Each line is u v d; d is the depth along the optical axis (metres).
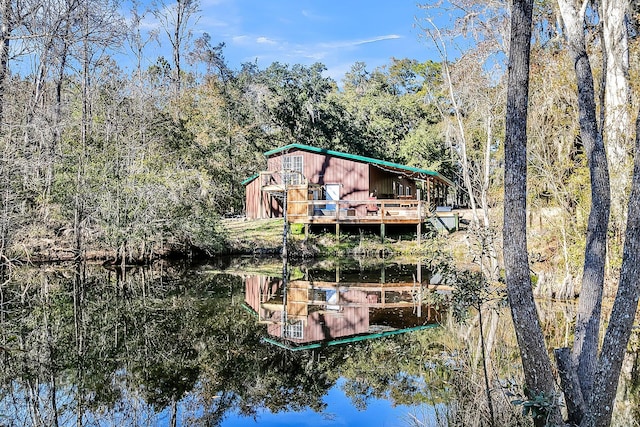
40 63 15.99
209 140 25.28
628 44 10.15
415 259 18.62
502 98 12.70
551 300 10.34
